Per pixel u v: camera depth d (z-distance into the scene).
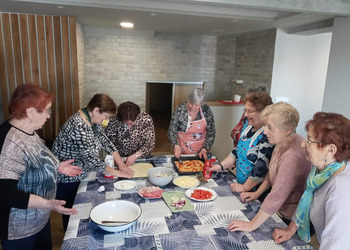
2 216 1.41
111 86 5.63
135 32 5.39
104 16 3.80
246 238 1.36
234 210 1.61
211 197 1.73
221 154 4.23
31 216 1.48
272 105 1.53
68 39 3.90
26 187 1.44
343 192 1.07
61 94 4.04
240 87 5.83
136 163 2.25
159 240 1.32
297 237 1.39
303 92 4.88
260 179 1.79
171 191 1.79
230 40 5.93
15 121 1.41
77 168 1.79
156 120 7.56
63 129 1.88
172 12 3.37
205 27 4.65
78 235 1.35
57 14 3.71
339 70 3.21
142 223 1.45
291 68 4.73
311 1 2.88
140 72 5.69
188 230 1.41
